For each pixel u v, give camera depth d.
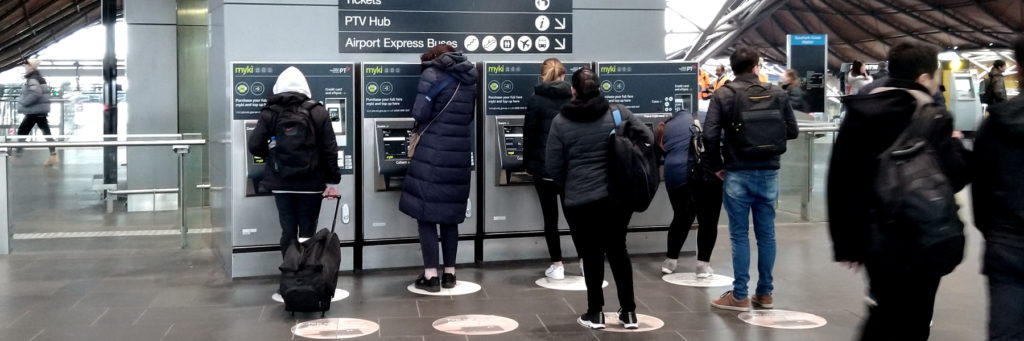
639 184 4.90
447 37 7.05
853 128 3.49
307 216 6.02
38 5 30.34
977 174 3.32
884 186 3.38
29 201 7.81
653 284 6.40
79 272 6.85
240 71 6.43
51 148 7.89
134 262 7.28
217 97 7.17
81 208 8.05
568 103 5.04
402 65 6.74
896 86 3.62
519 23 7.20
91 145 8.01
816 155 9.31
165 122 11.16
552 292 6.16
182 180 8.05
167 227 8.04
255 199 6.56
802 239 8.22
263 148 5.91
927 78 3.63
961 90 17.89
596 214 5.05
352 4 6.84
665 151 6.62
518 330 5.14
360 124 6.82
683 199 6.62
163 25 11.13
